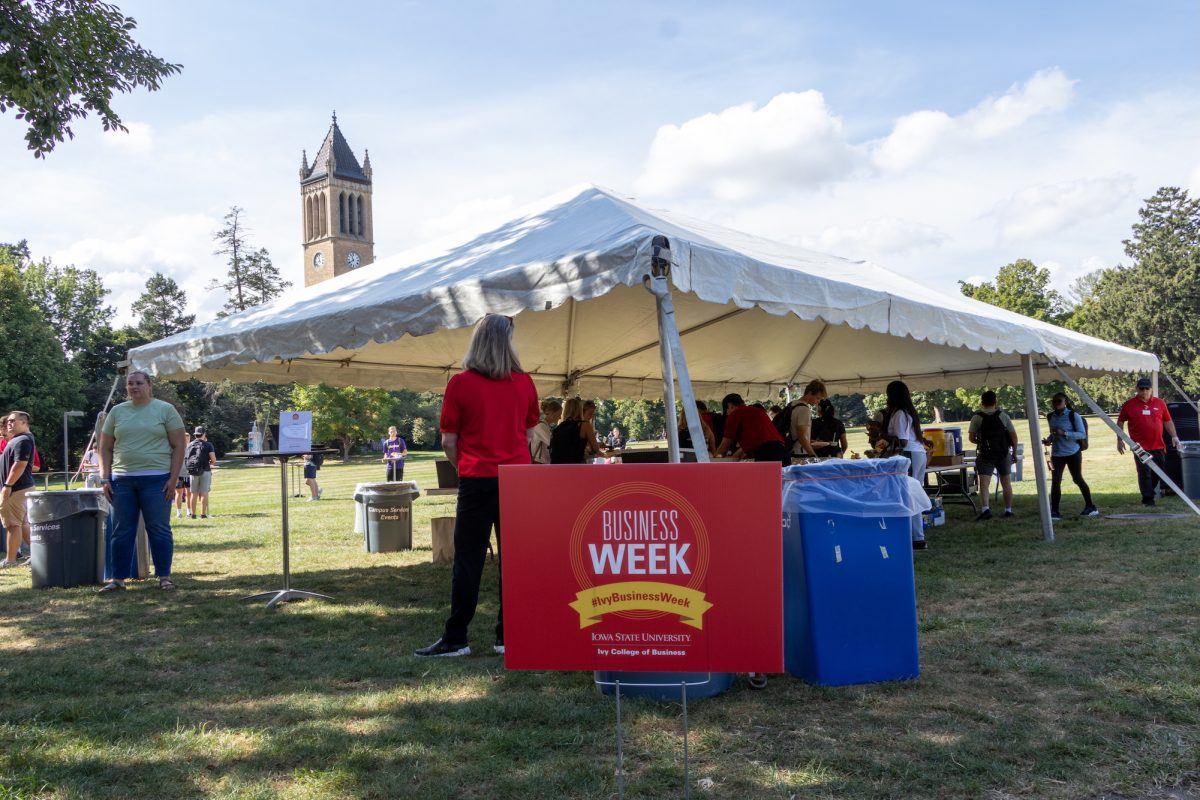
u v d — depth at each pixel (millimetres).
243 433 71188
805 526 4070
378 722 3719
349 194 113938
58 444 57125
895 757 3184
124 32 9648
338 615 6168
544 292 5133
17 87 8383
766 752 3275
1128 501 12367
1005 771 3031
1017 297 53312
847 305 5922
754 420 8172
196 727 3713
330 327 5996
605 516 2719
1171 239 64062
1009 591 6184
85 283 74062
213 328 7309
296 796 2973
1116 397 60344
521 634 2736
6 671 4766
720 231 7730
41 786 3086
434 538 8859
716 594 2676
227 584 7746
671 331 4719
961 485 12383
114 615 6387
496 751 3342
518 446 4871
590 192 7355
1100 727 3432
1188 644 4535
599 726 3604
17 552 9672
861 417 61438
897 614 4152
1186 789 2885
